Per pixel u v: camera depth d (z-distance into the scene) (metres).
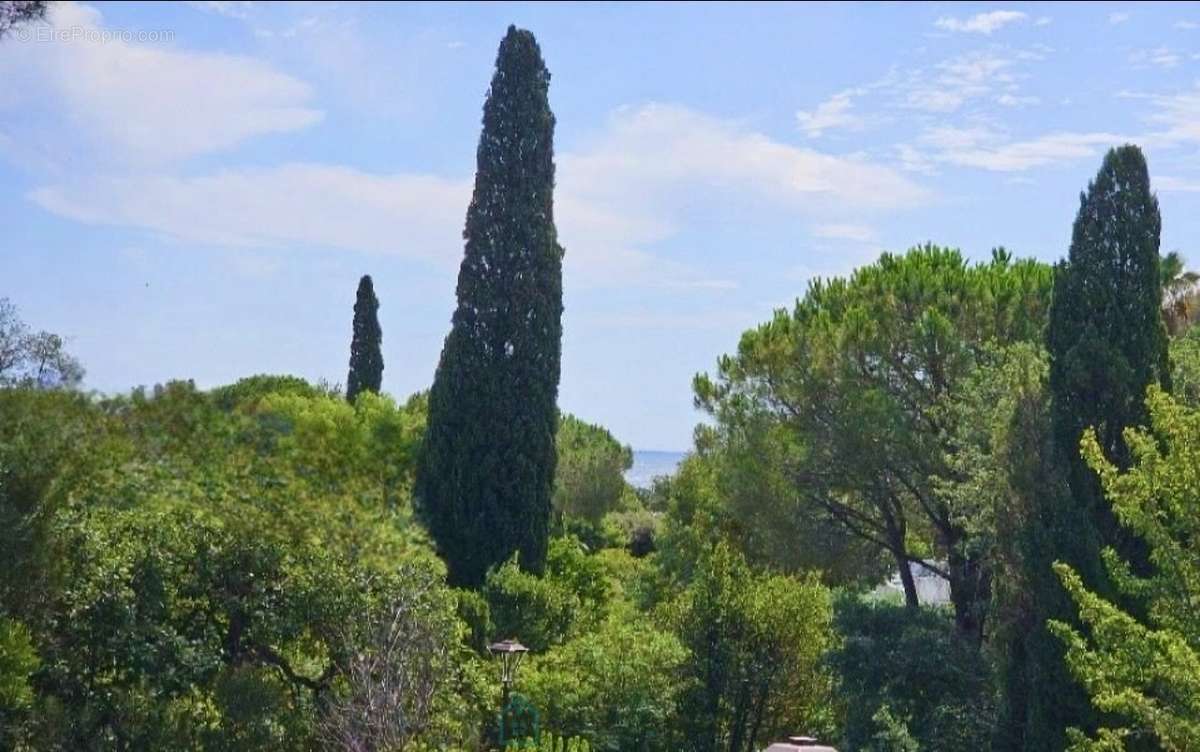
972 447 19.50
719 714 19.94
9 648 12.11
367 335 40.88
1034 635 17.34
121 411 14.98
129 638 14.16
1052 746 16.98
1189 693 11.81
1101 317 17.92
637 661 19.30
